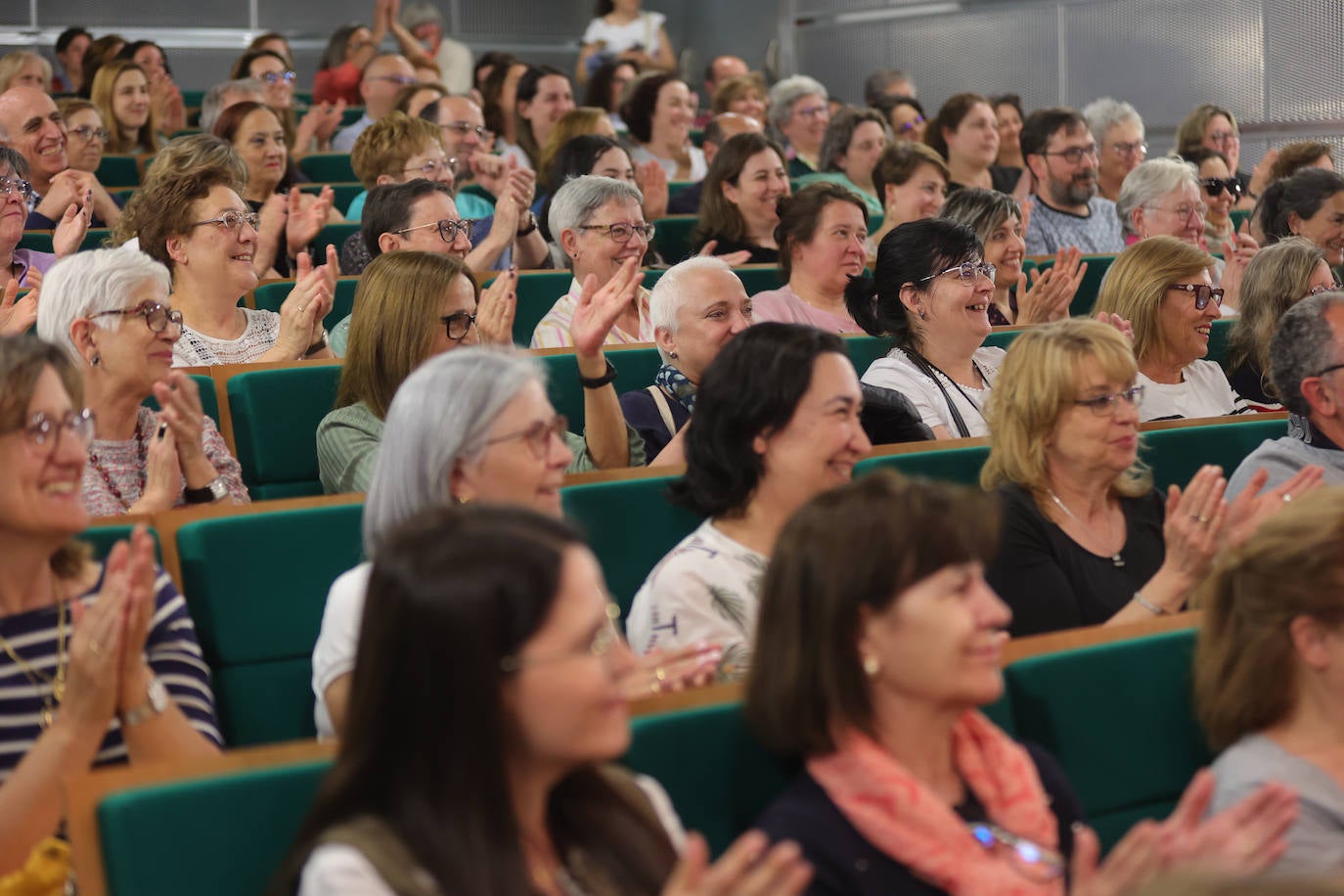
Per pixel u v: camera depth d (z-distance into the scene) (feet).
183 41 36.60
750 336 7.98
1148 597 8.00
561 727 4.60
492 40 39.96
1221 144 25.62
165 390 9.12
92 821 5.19
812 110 26.91
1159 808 6.79
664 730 5.86
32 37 35.01
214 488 9.45
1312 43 28.89
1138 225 19.61
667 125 25.67
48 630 6.64
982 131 24.16
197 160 13.17
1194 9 30.55
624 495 8.86
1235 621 6.47
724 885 4.25
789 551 5.80
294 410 11.68
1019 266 16.42
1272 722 6.42
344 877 4.50
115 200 21.43
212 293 13.04
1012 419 9.09
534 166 26.17
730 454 7.96
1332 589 6.13
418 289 10.17
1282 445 10.36
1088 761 6.63
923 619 5.55
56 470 6.40
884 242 12.48
